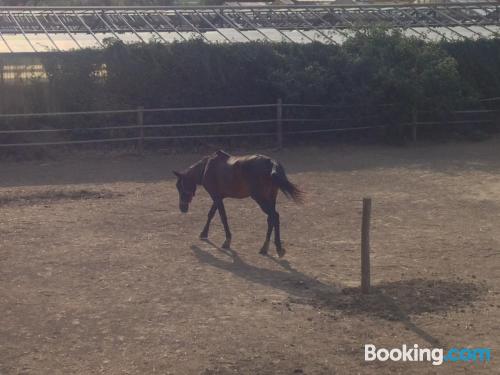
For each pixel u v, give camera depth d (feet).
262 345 25.04
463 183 54.19
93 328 26.76
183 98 71.26
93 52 69.56
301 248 37.65
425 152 68.08
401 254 36.32
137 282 32.09
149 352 24.58
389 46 75.00
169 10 85.66
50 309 28.76
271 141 72.18
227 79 72.28
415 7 91.15
